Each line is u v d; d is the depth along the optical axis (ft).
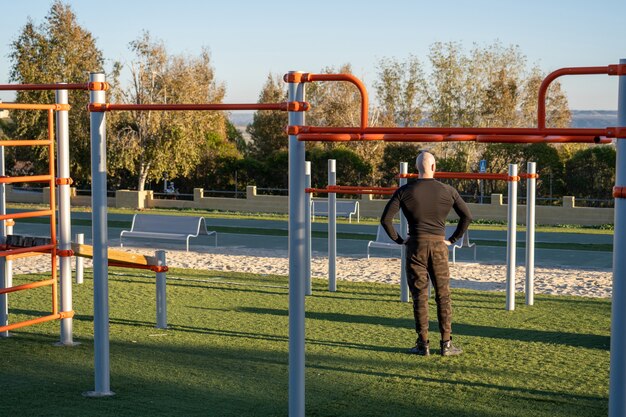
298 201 17.66
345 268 54.39
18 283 44.55
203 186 135.13
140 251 63.93
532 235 38.93
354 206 97.19
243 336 30.78
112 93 125.39
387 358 27.22
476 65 138.51
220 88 174.50
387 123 148.87
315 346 29.12
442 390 23.03
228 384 23.39
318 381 23.99
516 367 26.00
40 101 128.57
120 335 30.89
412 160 123.54
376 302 40.01
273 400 21.65
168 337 30.53
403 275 40.22
